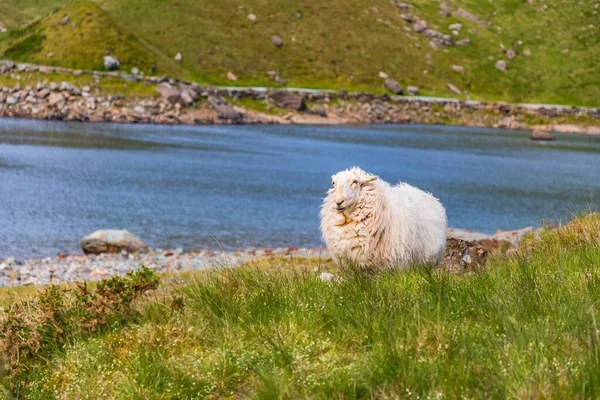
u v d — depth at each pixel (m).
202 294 8.26
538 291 7.34
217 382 6.30
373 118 113.44
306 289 8.27
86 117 87.00
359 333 6.88
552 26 169.12
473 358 5.90
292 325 7.18
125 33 114.81
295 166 58.56
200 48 125.81
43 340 7.58
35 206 35.34
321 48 137.00
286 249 26.77
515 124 122.81
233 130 88.31
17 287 17.36
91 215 34.03
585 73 152.62
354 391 5.66
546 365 5.51
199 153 63.03
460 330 6.43
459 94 137.12
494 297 7.28
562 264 9.07
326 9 148.88
